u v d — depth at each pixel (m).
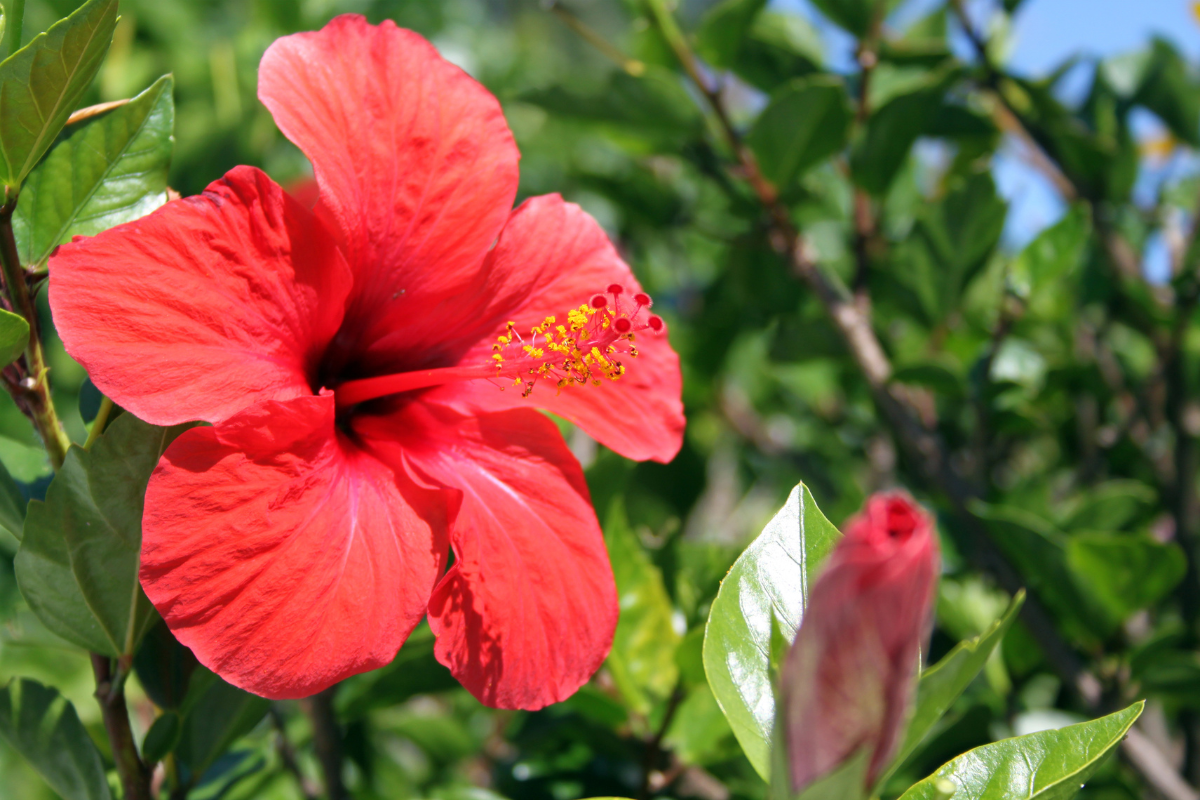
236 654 0.36
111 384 0.35
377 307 0.41
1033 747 0.36
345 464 0.38
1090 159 0.58
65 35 0.35
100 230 0.38
